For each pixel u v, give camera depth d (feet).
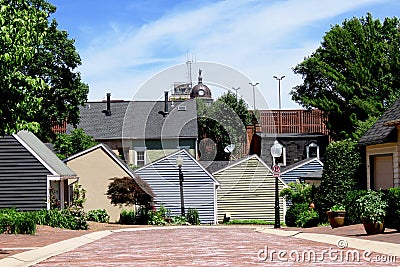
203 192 117.80
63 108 152.15
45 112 148.25
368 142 88.69
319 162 141.90
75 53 150.82
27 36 53.42
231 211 123.03
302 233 75.87
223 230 94.32
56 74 149.38
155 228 103.24
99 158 126.93
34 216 93.66
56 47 148.77
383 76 168.25
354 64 168.66
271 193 123.34
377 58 168.96
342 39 171.42
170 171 113.29
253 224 117.91
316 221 92.27
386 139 84.02
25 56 52.85
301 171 141.59
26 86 54.75
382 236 63.26
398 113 88.58
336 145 92.94
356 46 172.45
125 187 115.96
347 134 162.09
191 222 116.88
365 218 66.39
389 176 87.15
